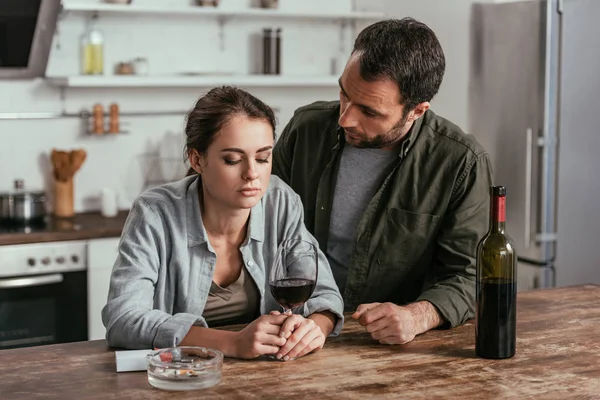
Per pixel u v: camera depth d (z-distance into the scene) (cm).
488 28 427
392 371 182
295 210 223
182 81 455
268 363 187
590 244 428
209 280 212
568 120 416
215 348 191
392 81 208
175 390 170
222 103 193
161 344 192
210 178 197
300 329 191
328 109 259
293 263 190
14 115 455
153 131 486
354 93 212
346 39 518
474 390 171
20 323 404
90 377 179
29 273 402
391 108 212
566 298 247
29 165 463
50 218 452
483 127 433
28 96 459
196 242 209
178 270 209
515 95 421
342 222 253
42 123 463
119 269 203
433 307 216
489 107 431
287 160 265
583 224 425
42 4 429
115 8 439
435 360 190
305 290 190
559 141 415
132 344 195
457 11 435
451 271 238
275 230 219
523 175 422
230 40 493
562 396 168
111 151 479
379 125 216
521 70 418
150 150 486
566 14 410
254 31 497
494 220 190
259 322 191
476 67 432
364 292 250
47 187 468
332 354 194
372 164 248
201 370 172
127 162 482
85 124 471
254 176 194
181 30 482
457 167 239
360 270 249
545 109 409
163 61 480
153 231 207
